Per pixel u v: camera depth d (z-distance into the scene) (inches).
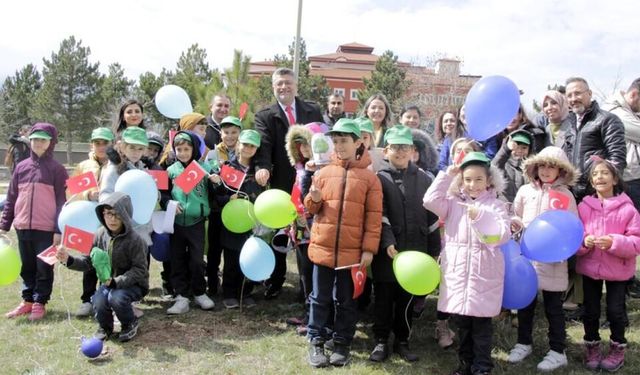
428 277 138.9
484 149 203.6
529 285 142.4
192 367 147.6
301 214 172.4
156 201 175.2
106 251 164.7
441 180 146.1
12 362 147.5
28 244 185.5
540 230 139.3
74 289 218.2
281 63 1439.5
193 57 1215.6
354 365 151.6
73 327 174.9
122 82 1470.2
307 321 176.9
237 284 201.3
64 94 1428.4
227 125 208.1
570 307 195.9
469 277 138.9
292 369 147.9
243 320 185.6
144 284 165.0
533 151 181.9
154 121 1139.9
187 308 191.2
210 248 210.4
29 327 174.4
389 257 154.9
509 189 180.1
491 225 135.1
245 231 188.1
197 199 190.2
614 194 156.3
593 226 153.3
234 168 192.9
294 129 175.0
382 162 166.1
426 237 160.4
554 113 191.8
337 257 149.0
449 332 167.9
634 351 160.7
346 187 150.4
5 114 1494.8
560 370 150.3
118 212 157.9
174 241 192.9
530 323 157.6
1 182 813.2
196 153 196.7
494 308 137.6
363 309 195.3
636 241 145.1
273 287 208.5
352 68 2470.5
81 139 1531.7
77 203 169.6
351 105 2066.9
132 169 177.9
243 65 436.5
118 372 143.0
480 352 138.9
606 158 177.8
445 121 226.2
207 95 420.8
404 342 160.2
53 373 141.4
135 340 164.9
